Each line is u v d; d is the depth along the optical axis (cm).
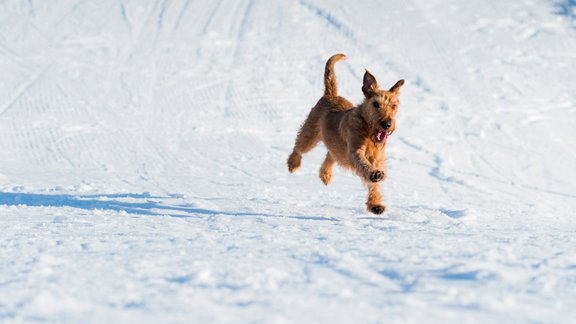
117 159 1526
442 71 2300
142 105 2025
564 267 385
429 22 2714
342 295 314
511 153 1647
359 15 2777
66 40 2548
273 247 474
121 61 2384
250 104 2055
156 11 2833
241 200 945
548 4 2877
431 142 1730
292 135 1819
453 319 272
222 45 2528
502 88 2166
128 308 288
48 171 1367
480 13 2803
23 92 2078
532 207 1138
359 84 2173
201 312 279
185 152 1612
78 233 575
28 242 511
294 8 2850
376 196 794
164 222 671
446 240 521
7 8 2825
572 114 1959
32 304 288
